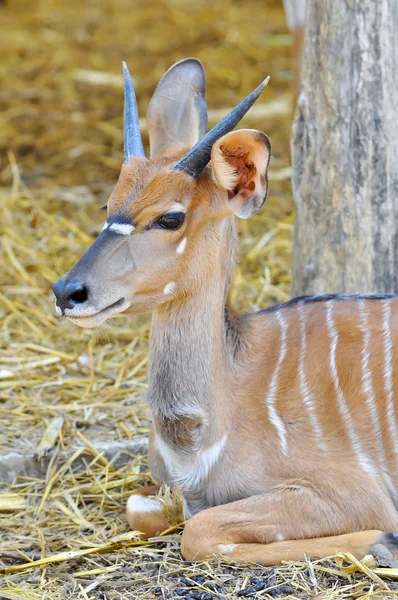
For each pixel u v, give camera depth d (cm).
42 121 1623
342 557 704
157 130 802
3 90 1720
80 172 1477
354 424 755
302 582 689
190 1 2136
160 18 2044
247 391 756
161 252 714
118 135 1587
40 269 1216
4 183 1439
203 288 738
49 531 805
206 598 674
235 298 1159
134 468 888
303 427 749
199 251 729
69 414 952
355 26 866
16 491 865
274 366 765
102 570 727
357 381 762
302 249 932
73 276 696
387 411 758
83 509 841
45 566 743
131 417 953
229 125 713
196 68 810
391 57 866
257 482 739
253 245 1279
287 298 1159
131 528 786
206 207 723
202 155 712
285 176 1451
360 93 874
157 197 709
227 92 1711
